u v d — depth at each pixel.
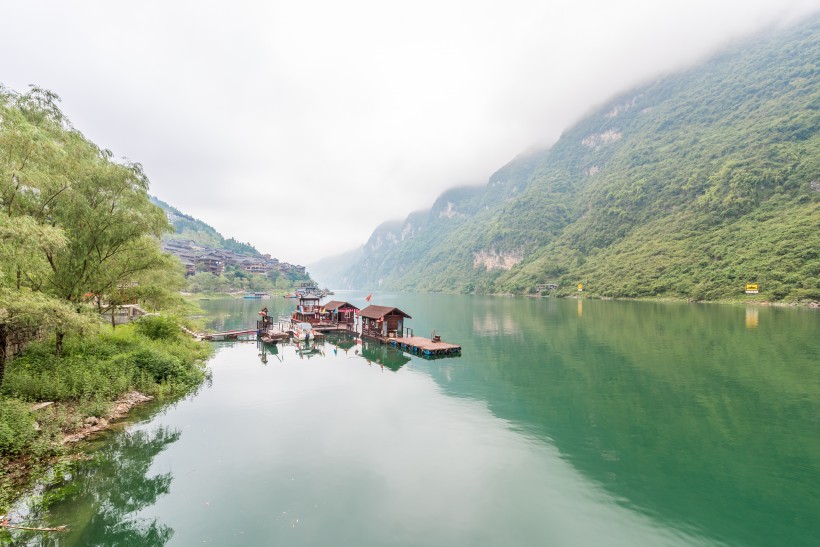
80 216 22.20
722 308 88.00
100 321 22.02
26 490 13.34
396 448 18.58
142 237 28.61
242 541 11.66
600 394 27.28
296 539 11.79
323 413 23.28
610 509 13.77
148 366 26.83
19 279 18.69
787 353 38.94
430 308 116.25
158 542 11.50
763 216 127.94
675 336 50.44
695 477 16.09
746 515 13.49
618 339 49.53
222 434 19.75
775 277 98.50
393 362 38.66
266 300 160.50
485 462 17.27
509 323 71.06
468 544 11.74
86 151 22.95
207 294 158.38
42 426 16.91
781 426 21.33
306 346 48.72
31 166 17.48
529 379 31.48
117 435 18.97
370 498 14.20
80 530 11.96
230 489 14.61
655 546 11.87
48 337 25.64
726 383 29.20
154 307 38.16
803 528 12.78
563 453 18.25
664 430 21.00
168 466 16.23
